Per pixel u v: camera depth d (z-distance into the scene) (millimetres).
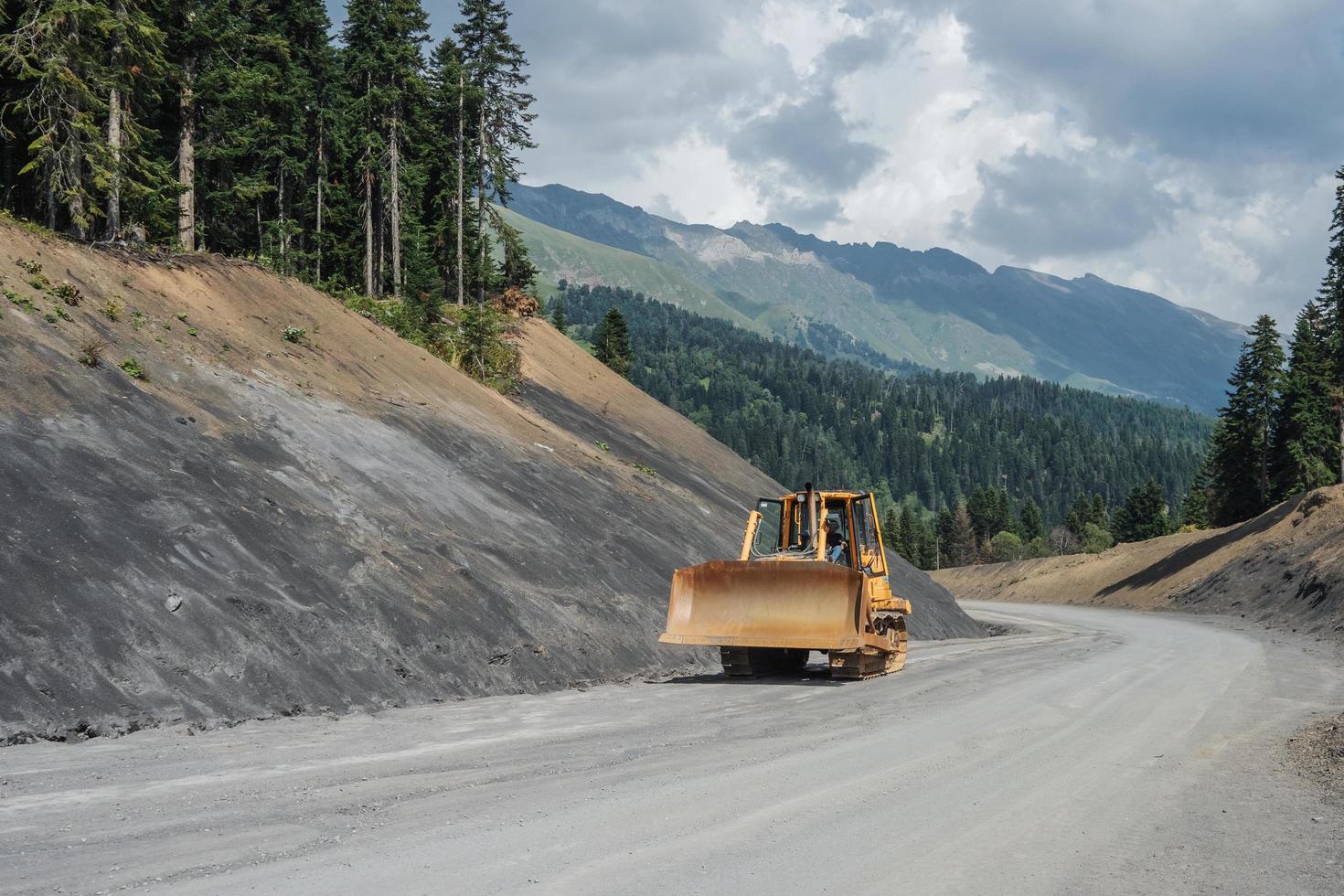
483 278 54406
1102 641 27688
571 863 5363
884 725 10977
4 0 23469
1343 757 8953
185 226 32188
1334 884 5332
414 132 50406
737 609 16125
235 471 15508
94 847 5605
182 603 11695
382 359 26344
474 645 14703
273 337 22844
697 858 5535
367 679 12578
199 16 33406
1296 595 40812
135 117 29828
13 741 8828
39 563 10859
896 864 5543
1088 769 8586
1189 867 5652
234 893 4750
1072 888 5207
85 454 13414
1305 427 66750
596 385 48094
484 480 22281
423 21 47375
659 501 30531
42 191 26234
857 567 17812
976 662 19828
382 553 15641
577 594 18719
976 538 174000
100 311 18125
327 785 7434
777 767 8367
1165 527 120188
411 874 5105
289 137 45062
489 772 8047
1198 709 12578
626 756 8859
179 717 10219
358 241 50750
